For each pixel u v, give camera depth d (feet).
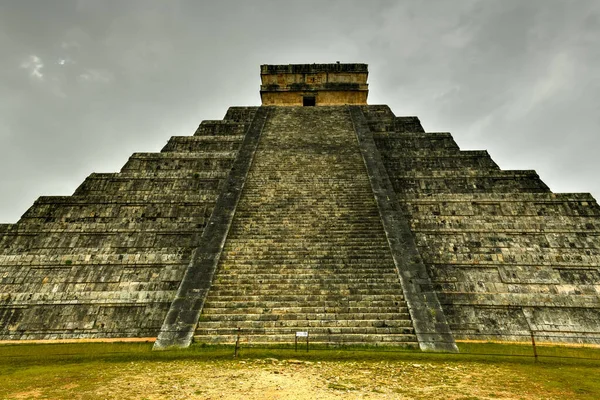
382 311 34.99
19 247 46.75
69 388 21.16
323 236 43.91
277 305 35.70
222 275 39.09
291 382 22.07
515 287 41.81
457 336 37.88
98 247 47.09
